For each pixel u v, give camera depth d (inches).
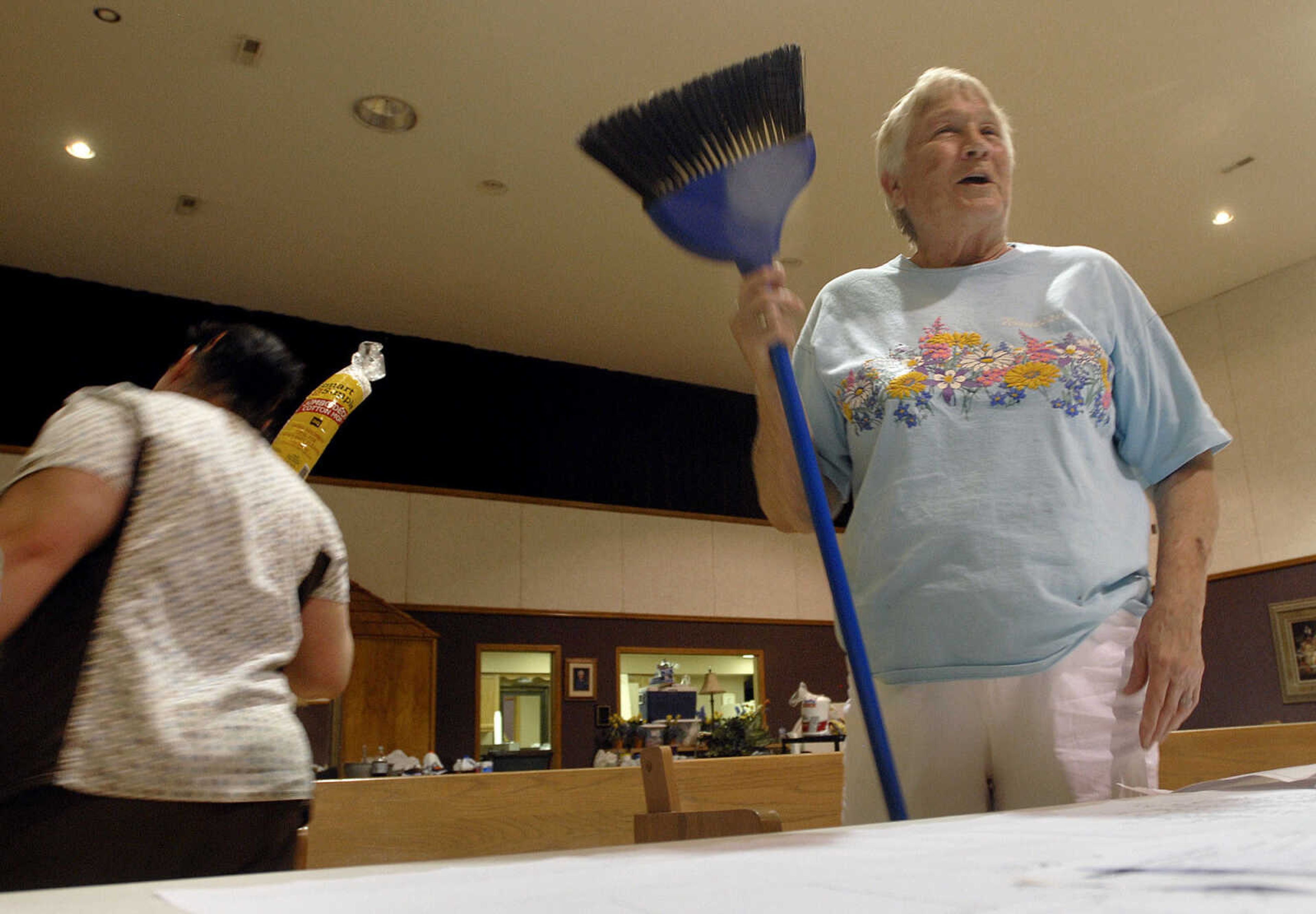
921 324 50.5
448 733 295.9
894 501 47.4
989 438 46.7
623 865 15.0
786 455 50.1
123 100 220.8
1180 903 9.7
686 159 38.9
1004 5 201.9
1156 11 204.5
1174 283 312.0
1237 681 299.1
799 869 13.5
